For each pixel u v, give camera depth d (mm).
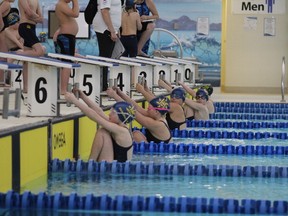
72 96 7355
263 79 23875
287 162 8352
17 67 6062
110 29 11133
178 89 11203
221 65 24438
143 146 8992
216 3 23469
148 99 10602
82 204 5227
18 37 13180
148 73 13234
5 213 5027
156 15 14562
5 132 5801
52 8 23000
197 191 6164
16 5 21516
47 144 6992
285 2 23562
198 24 23578
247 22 23766
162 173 7031
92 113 7293
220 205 5234
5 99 6121
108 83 10820
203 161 8320
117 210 5219
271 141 10578
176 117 11047
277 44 23719
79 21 19438
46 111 7664
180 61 16484
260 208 5234
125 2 13258
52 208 5199
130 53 13320
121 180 6633
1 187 5668
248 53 23844
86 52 23016
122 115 7434
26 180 6371
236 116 14625
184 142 10250
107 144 7367
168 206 5242
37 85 7637
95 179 6652
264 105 17094
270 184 6613
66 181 6516
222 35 24906
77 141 8102
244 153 9086
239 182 6695
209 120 12773
